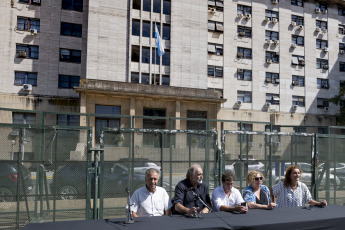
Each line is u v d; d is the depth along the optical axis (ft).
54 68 99.60
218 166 25.62
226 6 117.50
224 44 115.75
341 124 127.75
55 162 21.47
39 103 96.53
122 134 24.27
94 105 88.94
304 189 19.83
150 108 94.73
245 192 18.78
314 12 130.93
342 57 134.00
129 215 13.58
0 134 20.54
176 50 105.40
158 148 25.39
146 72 101.71
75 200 21.58
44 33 99.35
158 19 104.32
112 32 99.66
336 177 29.37
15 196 20.56
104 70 97.91
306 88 125.80
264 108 118.83
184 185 17.42
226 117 112.98
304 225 14.25
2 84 93.71
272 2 123.85
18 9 97.04
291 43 125.59
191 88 97.66
